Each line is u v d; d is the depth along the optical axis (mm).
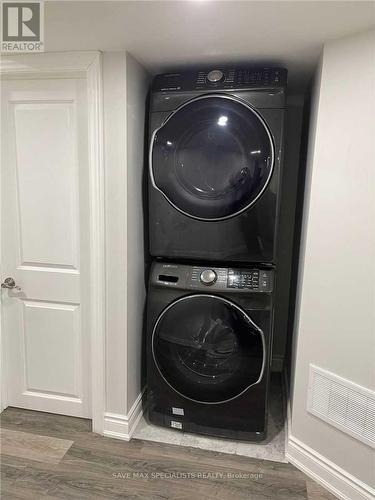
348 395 1596
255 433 1952
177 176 1850
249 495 1657
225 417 1964
